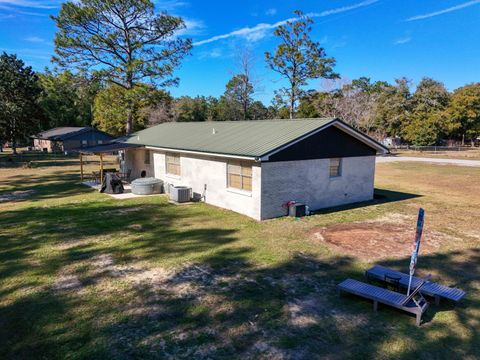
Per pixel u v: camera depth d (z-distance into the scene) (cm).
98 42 2948
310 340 508
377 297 579
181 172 1664
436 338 513
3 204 1548
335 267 784
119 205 1459
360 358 468
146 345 494
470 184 2061
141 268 779
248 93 4619
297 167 1292
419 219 550
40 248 912
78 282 705
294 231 1067
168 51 3191
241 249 904
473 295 652
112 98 3225
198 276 735
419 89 6050
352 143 1484
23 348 489
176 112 4925
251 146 1272
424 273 753
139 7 2920
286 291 667
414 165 3153
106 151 1862
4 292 662
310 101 4878
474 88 5756
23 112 4097
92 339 508
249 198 1252
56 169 3033
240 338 512
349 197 1505
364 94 4838
